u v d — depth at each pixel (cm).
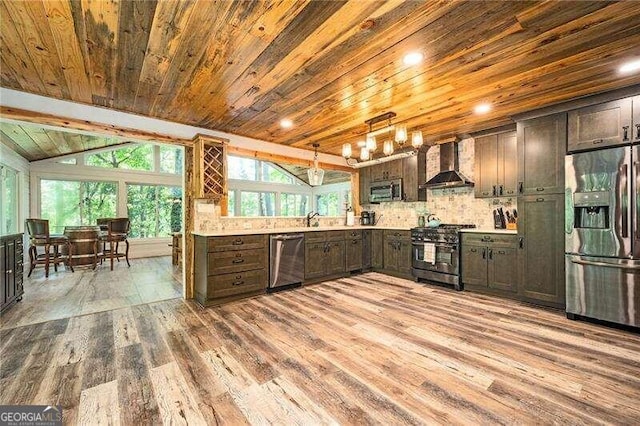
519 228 345
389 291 401
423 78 244
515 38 188
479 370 198
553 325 276
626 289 261
